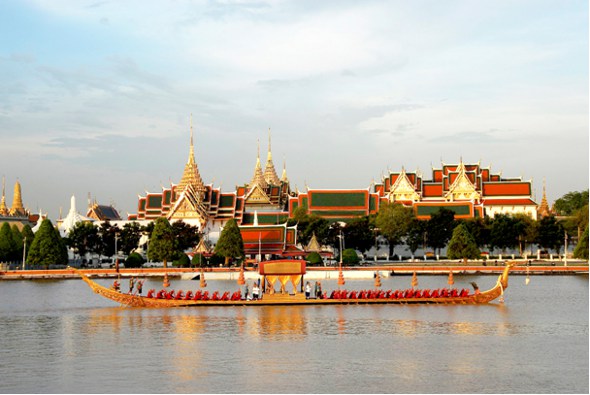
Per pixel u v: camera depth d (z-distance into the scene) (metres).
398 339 67.31
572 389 49.56
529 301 99.00
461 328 73.62
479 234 193.50
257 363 57.09
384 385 50.56
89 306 96.12
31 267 176.38
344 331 72.00
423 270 159.62
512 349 62.28
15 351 62.34
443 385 50.56
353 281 147.50
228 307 92.19
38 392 49.06
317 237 198.88
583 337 68.19
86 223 199.00
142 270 161.50
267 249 180.25
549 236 194.00
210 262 173.25
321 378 52.38
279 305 93.75
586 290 117.06
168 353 61.09
